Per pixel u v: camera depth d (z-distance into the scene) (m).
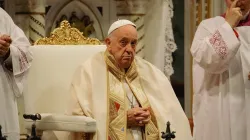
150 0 19.95
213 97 14.97
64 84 15.09
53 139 14.39
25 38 14.59
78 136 13.95
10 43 13.91
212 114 14.96
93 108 13.86
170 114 14.46
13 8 19.23
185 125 14.47
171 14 20.12
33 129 11.45
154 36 19.97
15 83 14.37
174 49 20.19
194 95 15.23
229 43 14.41
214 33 14.59
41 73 15.12
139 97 14.34
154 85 14.67
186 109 21.58
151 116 14.34
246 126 14.81
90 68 14.30
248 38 14.89
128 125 14.01
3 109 14.14
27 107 15.06
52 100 15.04
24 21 19.08
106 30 20.19
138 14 19.80
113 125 13.88
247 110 14.75
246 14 15.05
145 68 14.83
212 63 14.52
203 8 21.33
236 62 14.84
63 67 15.16
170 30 20.11
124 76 14.44
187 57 21.56
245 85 14.75
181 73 21.64
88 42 16.03
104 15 20.14
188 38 21.52
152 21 19.95
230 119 14.84
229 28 14.56
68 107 14.04
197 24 21.42
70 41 15.98
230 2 14.91
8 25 14.52
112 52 14.37
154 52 19.97
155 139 14.13
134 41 14.33
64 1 19.97
